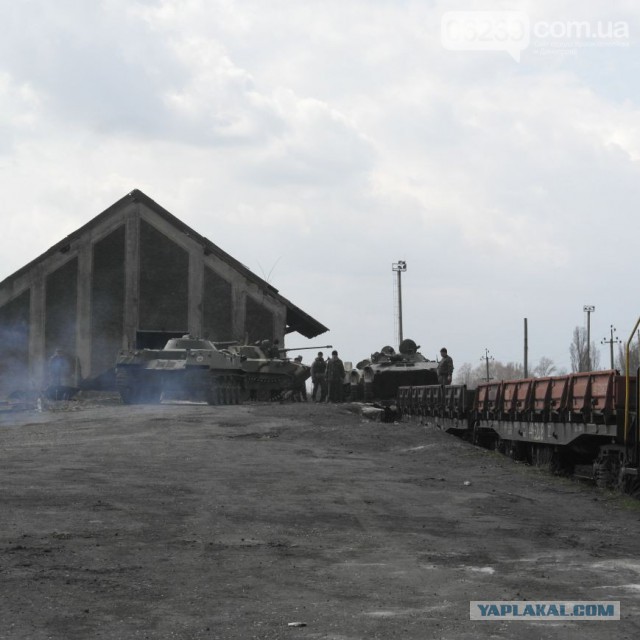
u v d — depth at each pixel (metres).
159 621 7.71
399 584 9.15
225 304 54.91
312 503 14.25
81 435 25.14
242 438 24.52
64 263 53.22
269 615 7.94
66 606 8.09
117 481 15.91
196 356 39.66
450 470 19.39
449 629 7.59
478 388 25.72
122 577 9.21
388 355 45.25
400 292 85.50
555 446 20.09
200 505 13.70
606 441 18.00
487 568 9.97
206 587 8.91
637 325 16.08
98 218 53.53
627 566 10.15
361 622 7.75
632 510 14.58
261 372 47.44
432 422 30.52
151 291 54.06
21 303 52.84
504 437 23.16
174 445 22.27
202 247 54.59
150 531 11.59
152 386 40.91
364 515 13.34
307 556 10.46
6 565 9.49
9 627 7.43
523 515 13.84
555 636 7.46
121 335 53.56
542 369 95.06
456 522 13.01
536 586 9.12
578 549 11.16
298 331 63.09
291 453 21.22
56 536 11.04
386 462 20.31
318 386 46.28
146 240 54.12
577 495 16.14
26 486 15.04
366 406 37.56
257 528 12.07
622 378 16.47
